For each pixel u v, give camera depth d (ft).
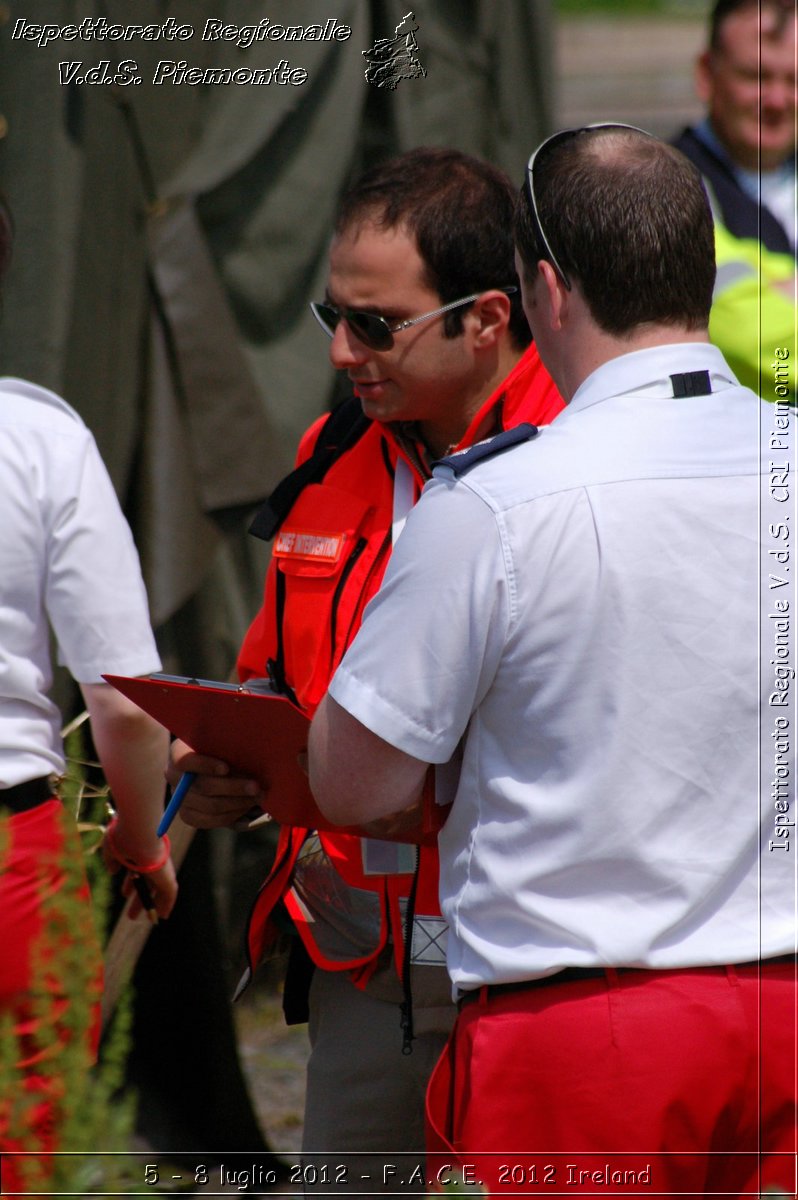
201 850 45.73
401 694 20.66
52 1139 20.92
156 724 29.78
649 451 20.65
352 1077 28.63
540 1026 20.43
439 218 26.27
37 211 41.50
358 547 27.86
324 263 49.65
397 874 27.45
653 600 20.07
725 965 20.44
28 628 27.35
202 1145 44.70
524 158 53.88
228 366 45.60
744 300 43.06
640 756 20.07
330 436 29.50
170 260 44.57
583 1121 20.04
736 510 20.49
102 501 28.02
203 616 47.44
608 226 20.79
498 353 27.53
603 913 20.30
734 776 20.44
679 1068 19.93
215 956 45.80
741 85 45.75
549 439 20.98
